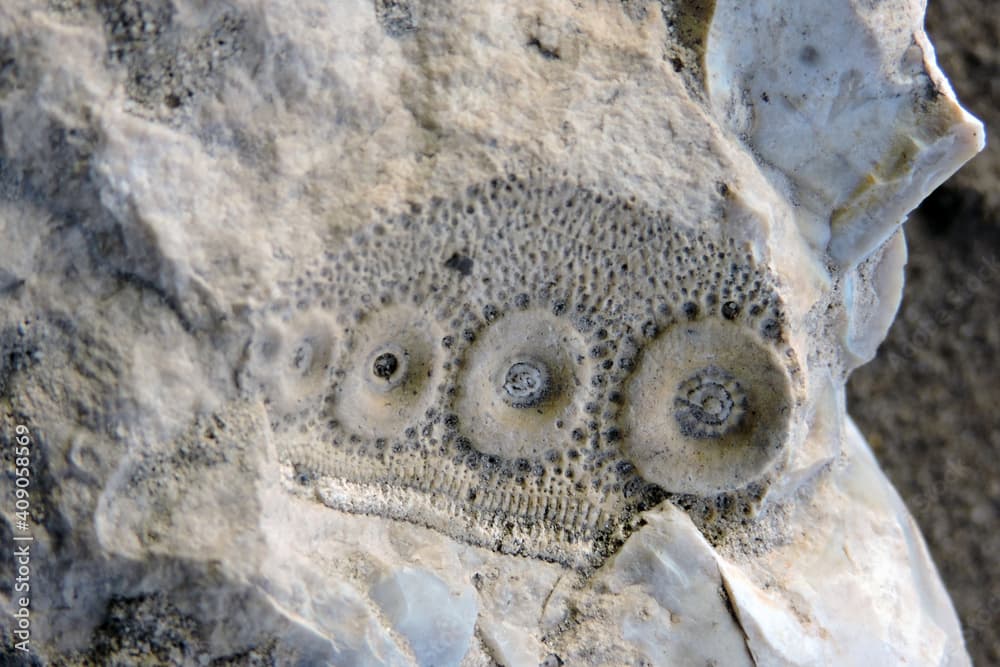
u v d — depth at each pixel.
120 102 0.18
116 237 0.18
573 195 0.18
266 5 0.18
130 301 0.18
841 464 0.21
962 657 0.22
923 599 0.21
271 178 0.18
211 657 0.18
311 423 0.18
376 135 0.18
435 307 0.18
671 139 0.18
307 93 0.18
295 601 0.18
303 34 0.18
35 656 0.18
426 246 0.18
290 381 0.18
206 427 0.18
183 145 0.18
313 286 0.18
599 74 0.18
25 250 0.18
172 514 0.18
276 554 0.18
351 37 0.18
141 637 0.18
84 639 0.18
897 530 0.21
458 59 0.18
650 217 0.18
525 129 0.18
